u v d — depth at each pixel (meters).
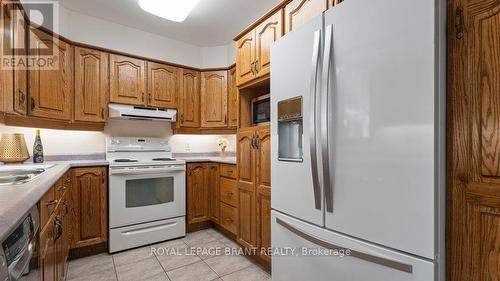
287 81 1.44
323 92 1.13
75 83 2.42
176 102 3.04
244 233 2.15
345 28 1.08
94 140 2.78
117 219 2.36
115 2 2.31
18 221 0.60
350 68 1.06
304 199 1.31
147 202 2.54
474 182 0.85
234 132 3.38
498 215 0.80
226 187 2.73
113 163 2.35
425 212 0.85
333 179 1.12
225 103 3.19
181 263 2.15
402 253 0.91
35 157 2.18
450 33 0.91
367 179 1.00
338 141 1.10
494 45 0.82
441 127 0.87
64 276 1.78
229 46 3.21
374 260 0.97
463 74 0.88
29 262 0.78
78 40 2.47
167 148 3.17
